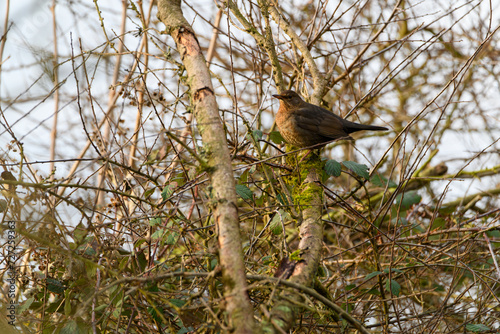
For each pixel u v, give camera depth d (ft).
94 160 22.21
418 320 30.86
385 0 46.09
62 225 23.27
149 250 26.13
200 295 19.47
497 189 47.93
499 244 38.27
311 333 27.78
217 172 20.58
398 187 28.68
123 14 37.86
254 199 29.12
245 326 16.40
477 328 27.35
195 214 37.24
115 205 28.32
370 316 30.81
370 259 32.76
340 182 53.21
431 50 58.75
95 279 25.00
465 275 33.94
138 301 25.49
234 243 18.53
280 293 19.16
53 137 36.55
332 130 36.32
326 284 31.42
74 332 23.62
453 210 42.19
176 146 33.40
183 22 26.14
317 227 25.62
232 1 35.35
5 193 21.66
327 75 37.09
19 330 23.54
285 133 37.01
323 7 37.50
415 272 33.40
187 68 24.50
